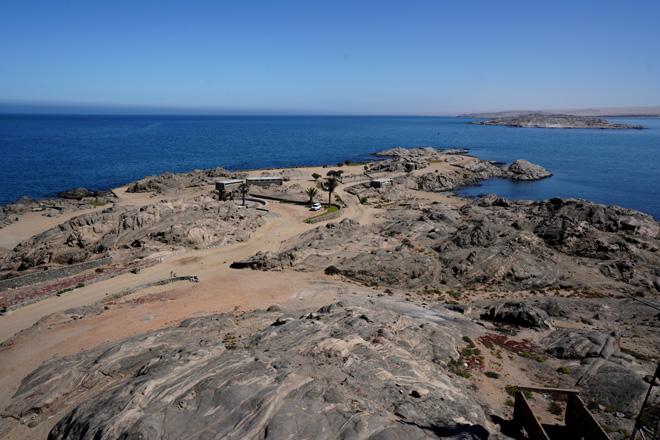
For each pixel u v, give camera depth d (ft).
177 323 161.48
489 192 516.73
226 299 189.26
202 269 228.43
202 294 195.00
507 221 276.21
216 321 146.82
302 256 229.25
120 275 218.18
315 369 95.55
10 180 545.85
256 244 275.59
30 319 170.81
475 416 88.33
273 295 193.26
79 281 207.72
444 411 84.94
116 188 495.41
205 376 87.40
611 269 203.82
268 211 368.89
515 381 116.78
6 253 260.42
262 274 220.23
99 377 106.73
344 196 447.42
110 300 188.65
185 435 68.59
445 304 180.14
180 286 205.36
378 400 83.92
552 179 595.47
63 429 79.20
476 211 339.98
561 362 124.57
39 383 107.34
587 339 130.31
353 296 186.70
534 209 300.61
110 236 254.47
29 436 89.40
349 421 71.41
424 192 506.89
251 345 117.91
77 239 249.34
